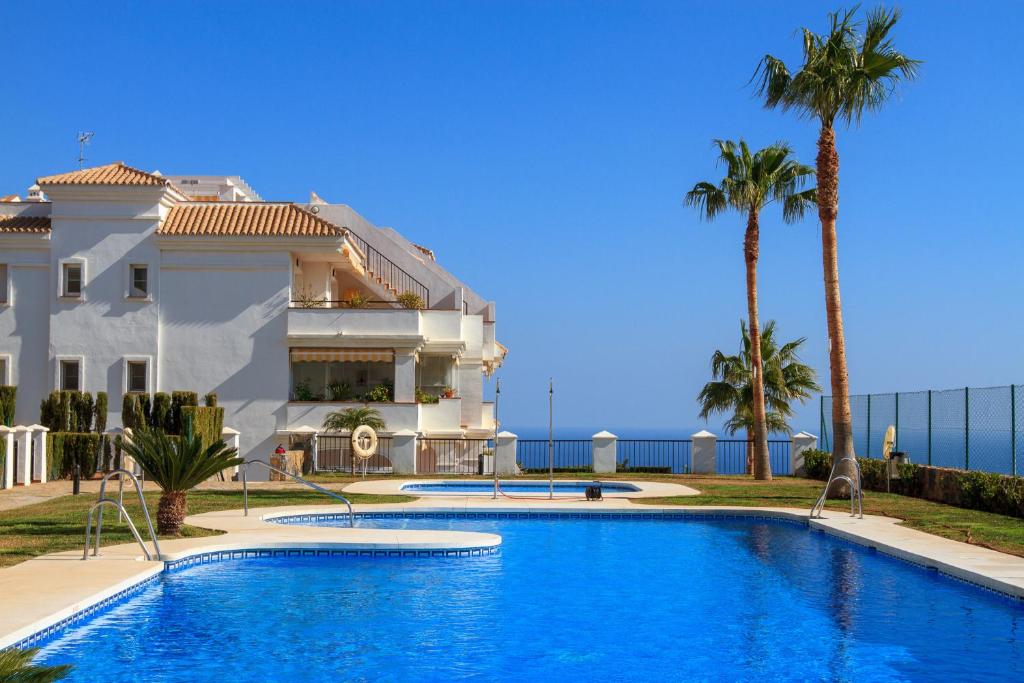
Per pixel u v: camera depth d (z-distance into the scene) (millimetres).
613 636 13031
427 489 33250
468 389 46250
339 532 20281
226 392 41781
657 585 16438
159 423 36156
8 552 16938
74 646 12172
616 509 25531
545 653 12164
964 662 11812
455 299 46219
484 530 23297
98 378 41812
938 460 29766
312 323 41781
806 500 28953
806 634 13156
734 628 13461
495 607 14711
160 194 41906
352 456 40719
